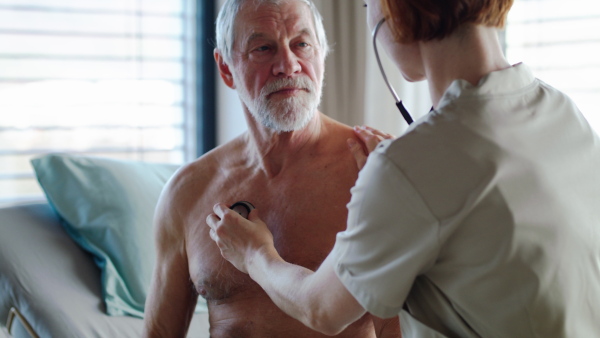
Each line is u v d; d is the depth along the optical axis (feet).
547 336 2.91
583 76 7.59
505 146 2.83
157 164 8.30
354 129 4.68
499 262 2.81
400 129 8.21
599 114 7.52
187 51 9.77
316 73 4.50
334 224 4.49
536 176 2.85
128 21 9.34
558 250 2.87
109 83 9.29
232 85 5.04
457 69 3.01
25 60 8.76
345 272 2.99
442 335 3.06
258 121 4.58
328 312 3.14
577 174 2.99
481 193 2.75
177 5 9.65
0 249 6.70
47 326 6.26
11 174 8.73
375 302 2.90
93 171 7.54
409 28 2.98
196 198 4.91
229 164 4.94
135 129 9.50
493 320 2.93
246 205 4.37
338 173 4.58
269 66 4.39
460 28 2.97
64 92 9.01
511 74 3.00
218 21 4.83
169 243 5.03
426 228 2.78
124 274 6.97
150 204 7.58
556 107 3.09
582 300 2.97
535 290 2.83
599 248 3.04
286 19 4.40
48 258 6.88
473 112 2.87
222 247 3.96
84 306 6.59
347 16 8.79
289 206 4.57
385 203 2.82
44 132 8.91
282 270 3.51
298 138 4.66
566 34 7.65
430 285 3.06
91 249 7.08
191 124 9.87
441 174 2.78
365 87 8.54
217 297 4.62
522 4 7.84
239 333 4.54
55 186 7.34
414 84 8.09
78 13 9.04
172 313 5.07
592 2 7.49
